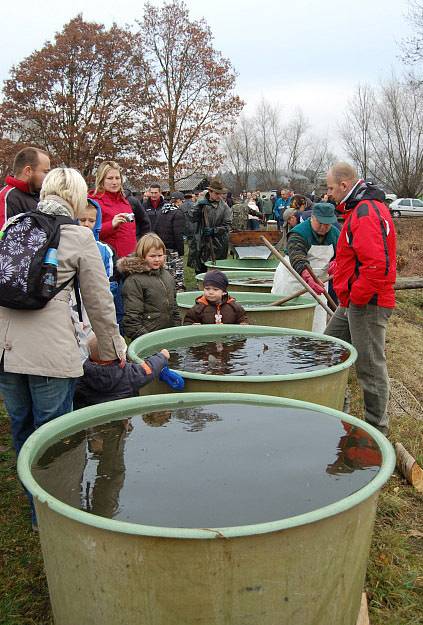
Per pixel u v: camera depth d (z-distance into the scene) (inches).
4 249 105.2
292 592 73.1
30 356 107.4
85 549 72.9
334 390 138.0
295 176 1955.0
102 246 171.6
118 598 72.5
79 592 76.3
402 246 761.0
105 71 1088.2
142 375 128.7
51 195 113.1
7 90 1073.5
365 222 157.1
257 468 91.0
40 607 105.7
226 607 70.9
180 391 132.0
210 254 373.7
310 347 168.4
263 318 209.6
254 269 323.3
